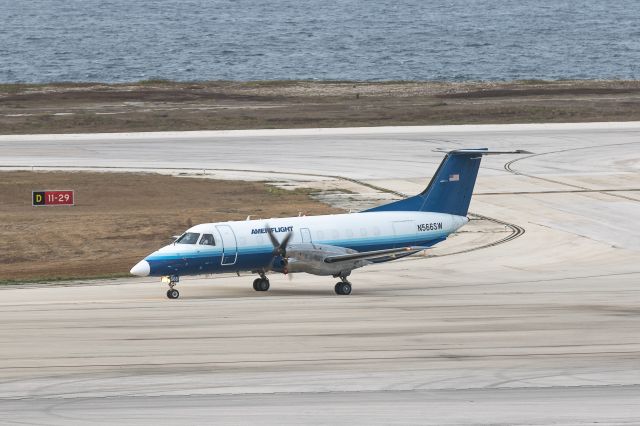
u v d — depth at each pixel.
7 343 126.62
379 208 193.62
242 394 100.69
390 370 111.44
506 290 179.88
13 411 93.75
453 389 102.81
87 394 100.62
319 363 115.06
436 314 150.75
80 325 140.38
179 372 110.44
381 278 198.88
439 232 196.88
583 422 90.25
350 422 90.25
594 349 123.00
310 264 177.88
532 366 113.44
